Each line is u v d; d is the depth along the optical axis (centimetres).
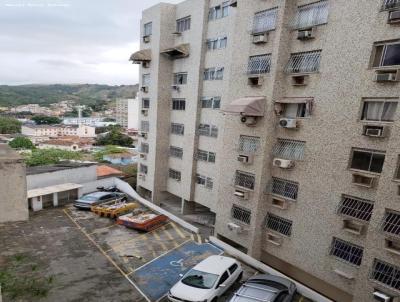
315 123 1555
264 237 1848
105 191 2953
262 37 1705
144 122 3097
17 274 1602
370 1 1320
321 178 1544
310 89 1570
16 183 816
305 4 1578
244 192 1850
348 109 1420
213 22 2408
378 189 1293
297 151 1653
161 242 2055
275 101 1694
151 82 2928
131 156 5581
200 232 2272
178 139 2869
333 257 1516
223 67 2338
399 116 1226
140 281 1594
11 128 11912
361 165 1404
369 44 1334
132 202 2794
